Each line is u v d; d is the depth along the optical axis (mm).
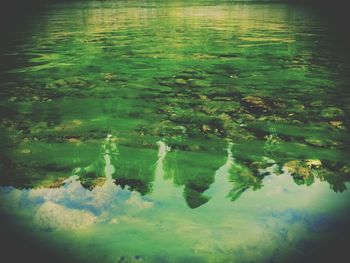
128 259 1392
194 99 3307
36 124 2736
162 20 10016
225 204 1754
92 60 5004
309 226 1586
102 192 1848
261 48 5793
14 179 1969
